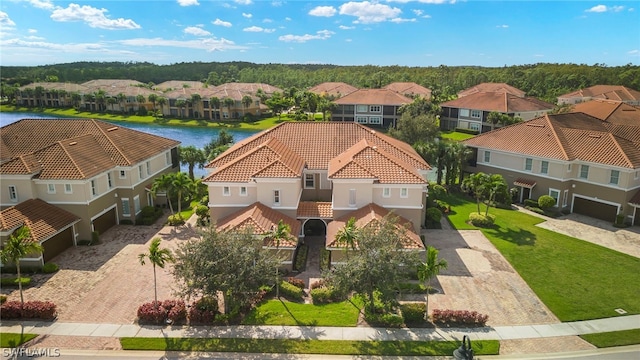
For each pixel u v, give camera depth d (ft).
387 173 129.59
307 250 130.93
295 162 140.46
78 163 136.56
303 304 102.32
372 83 601.21
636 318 98.12
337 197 129.08
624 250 135.33
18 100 546.67
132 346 85.87
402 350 84.74
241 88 536.42
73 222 131.54
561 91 505.25
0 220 115.96
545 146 173.99
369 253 87.51
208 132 394.73
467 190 191.52
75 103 517.14
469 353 53.16
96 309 99.71
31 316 95.30
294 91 517.96
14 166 129.39
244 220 116.88
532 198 177.88
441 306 101.86
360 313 98.02
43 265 118.93
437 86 531.09
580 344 88.38
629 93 395.96
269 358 82.28
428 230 150.20
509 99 343.87
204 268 84.12
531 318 97.55
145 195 163.02
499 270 120.67
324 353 83.82
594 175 161.48
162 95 475.72
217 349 84.99
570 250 134.72
